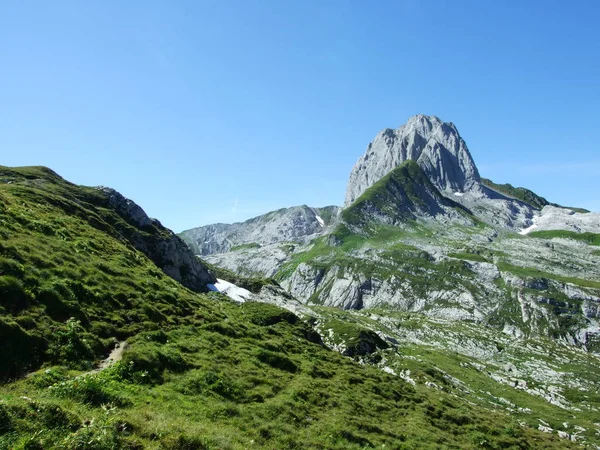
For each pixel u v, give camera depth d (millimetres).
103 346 32125
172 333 40562
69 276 39562
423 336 176375
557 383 128750
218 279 121000
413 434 37594
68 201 72875
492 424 50344
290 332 77500
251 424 28094
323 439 29828
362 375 52656
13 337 26062
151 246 93000
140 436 19359
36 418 17594
